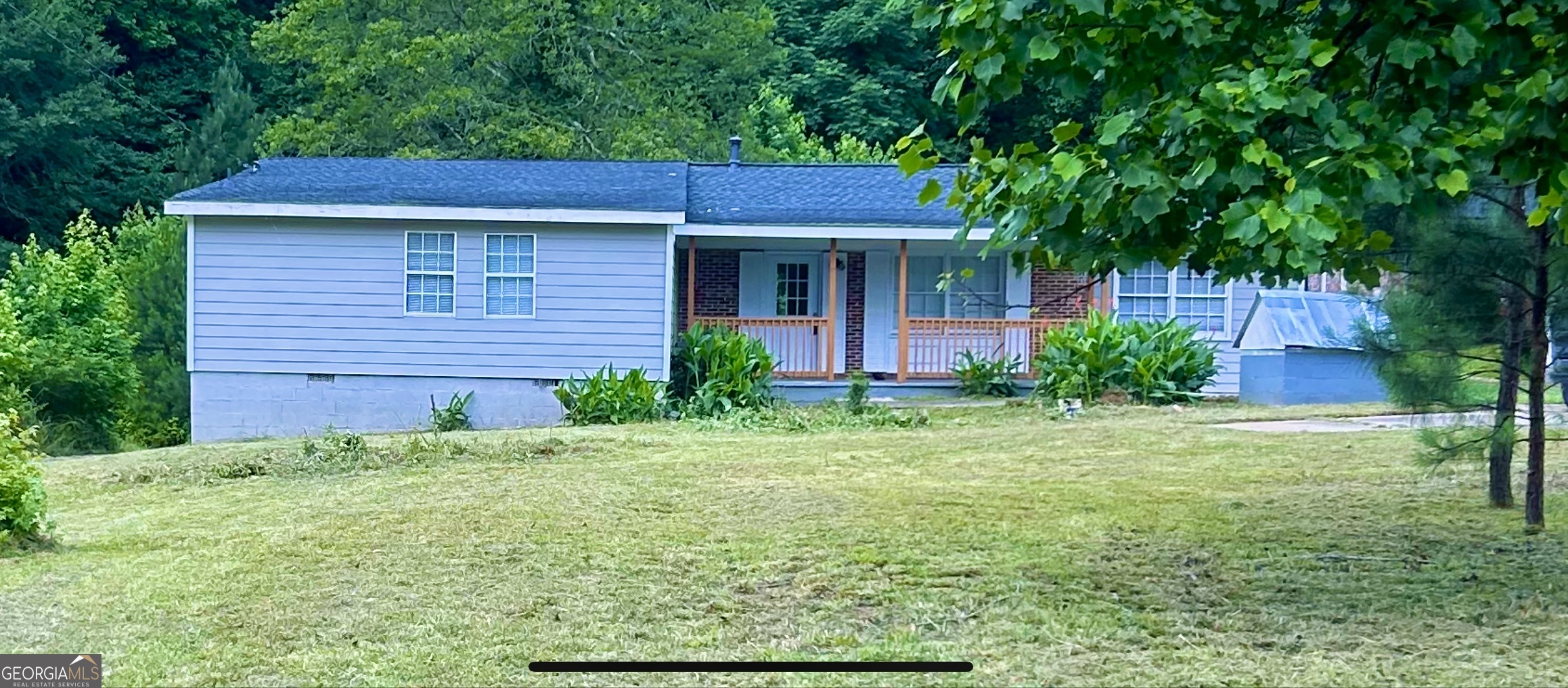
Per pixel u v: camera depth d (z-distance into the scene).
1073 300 19.83
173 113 35.50
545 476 10.80
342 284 17.72
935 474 10.57
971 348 19.27
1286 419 14.47
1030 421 15.12
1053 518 8.47
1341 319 16.94
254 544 8.16
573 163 20.64
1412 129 5.12
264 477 11.73
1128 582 6.82
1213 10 5.52
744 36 32.94
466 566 7.40
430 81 29.66
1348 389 16.67
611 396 16.64
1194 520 8.35
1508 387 7.52
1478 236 6.98
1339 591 6.60
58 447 18.89
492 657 5.77
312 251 17.70
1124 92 5.48
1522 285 7.12
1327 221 4.71
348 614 6.47
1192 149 5.09
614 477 10.64
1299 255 4.80
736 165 21.78
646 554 7.62
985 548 7.61
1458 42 5.01
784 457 11.91
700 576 7.09
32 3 32.19
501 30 29.92
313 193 17.77
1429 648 5.67
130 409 21.34
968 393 18.73
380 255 17.72
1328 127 5.05
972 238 18.52
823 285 20.50
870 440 13.26
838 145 35.16
